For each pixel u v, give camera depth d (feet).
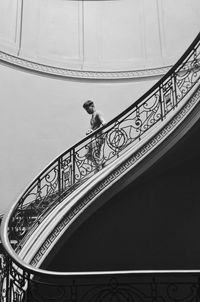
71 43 35.04
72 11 35.99
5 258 15.67
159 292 21.77
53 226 19.11
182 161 22.62
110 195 20.80
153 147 20.89
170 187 23.02
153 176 22.62
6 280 15.03
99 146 23.52
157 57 34.63
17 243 18.69
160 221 22.48
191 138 20.88
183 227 22.58
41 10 34.99
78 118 32.96
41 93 32.73
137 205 22.43
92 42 35.42
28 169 30.53
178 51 34.14
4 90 31.37
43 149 31.42
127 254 21.89
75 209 20.06
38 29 34.40
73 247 21.39
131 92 33.91
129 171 20.77
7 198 29.17
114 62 34.91
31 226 19.75
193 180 23.27
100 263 21.56
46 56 33.91
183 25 34.81
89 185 20.47
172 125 20.93
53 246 18.94
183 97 21.71
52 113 32.55
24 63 32.73
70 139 32.27
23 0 34.35
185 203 22.90
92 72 34.35
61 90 33.37
